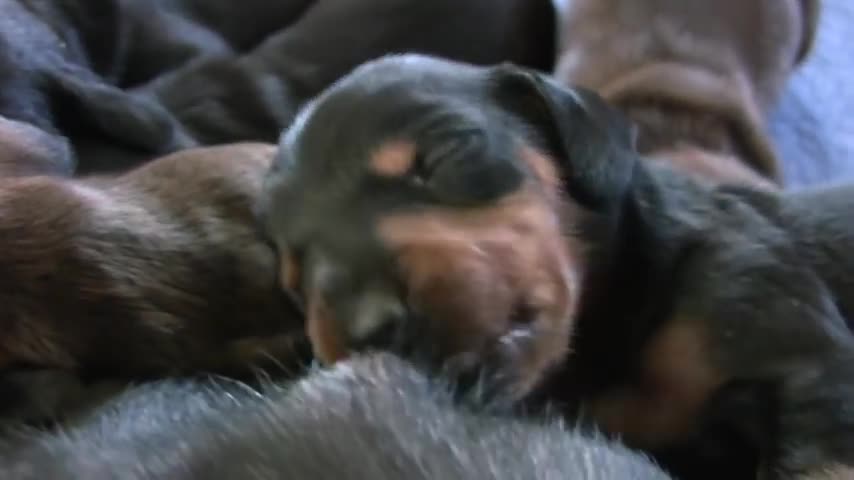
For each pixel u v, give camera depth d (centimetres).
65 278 27
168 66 42
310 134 28
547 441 23
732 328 28
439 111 28
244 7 44
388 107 28
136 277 28
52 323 27
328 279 26
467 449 22
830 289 29
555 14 42
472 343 26
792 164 39
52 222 28
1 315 27
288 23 45
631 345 29
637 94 38
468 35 41
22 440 25
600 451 23
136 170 31
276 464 22
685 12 39
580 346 29
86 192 29
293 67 41
